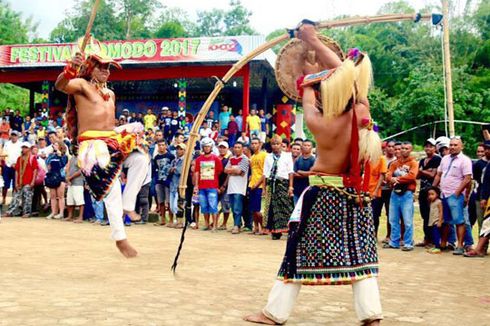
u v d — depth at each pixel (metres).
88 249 7.59
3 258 6.48
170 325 3.63
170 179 11.83
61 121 20.97
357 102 3.69
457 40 39.03
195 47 19.38
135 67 20.45
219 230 11.39
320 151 3.68
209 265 6.48
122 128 5.77
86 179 5.59
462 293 5.39
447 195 8.72
